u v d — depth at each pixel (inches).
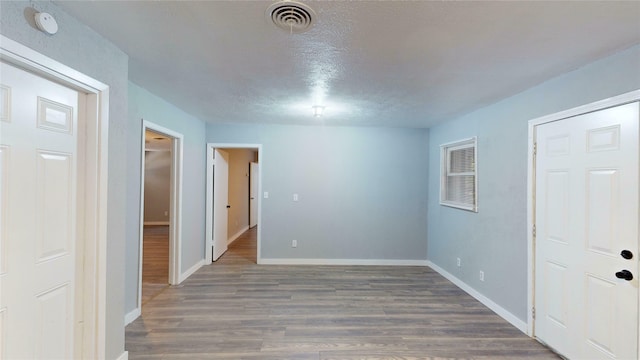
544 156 93.4
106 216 68.7
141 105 107.6
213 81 97.7
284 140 178.9
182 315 110.2
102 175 67.4
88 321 66.1
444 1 51.8
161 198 330.6
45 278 57.4
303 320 107.2
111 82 71.1
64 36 57.2
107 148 69.0
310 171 179.8
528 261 99.0
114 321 73.8
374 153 180.7
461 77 90.3
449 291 137.8
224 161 199.6
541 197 94.5
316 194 180.1
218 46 71.8
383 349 89.4
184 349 88.1
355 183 180.7
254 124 176.6
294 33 64.4
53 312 59.4
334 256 180.7
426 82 95.3
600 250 75.5
